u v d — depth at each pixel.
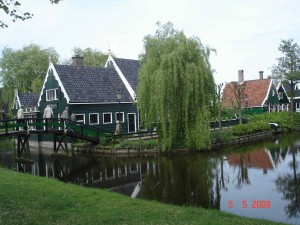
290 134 37.12
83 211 8.95
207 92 24.84
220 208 12.29
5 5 9.10
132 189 15.30
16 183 12.72
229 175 17.50
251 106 51.31
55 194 10.92
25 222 7.71
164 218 8.41
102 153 26.64
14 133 24.39
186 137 24.88
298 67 46.16
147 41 25.98
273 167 19.19
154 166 20.59
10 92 45.03
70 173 19.75
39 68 45.56
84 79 32.22
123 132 32.69
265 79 53.31
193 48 24.81
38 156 27.27
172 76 24.17
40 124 25.62
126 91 33.94
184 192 14.52
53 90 31.89
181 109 25.06
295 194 13.88
